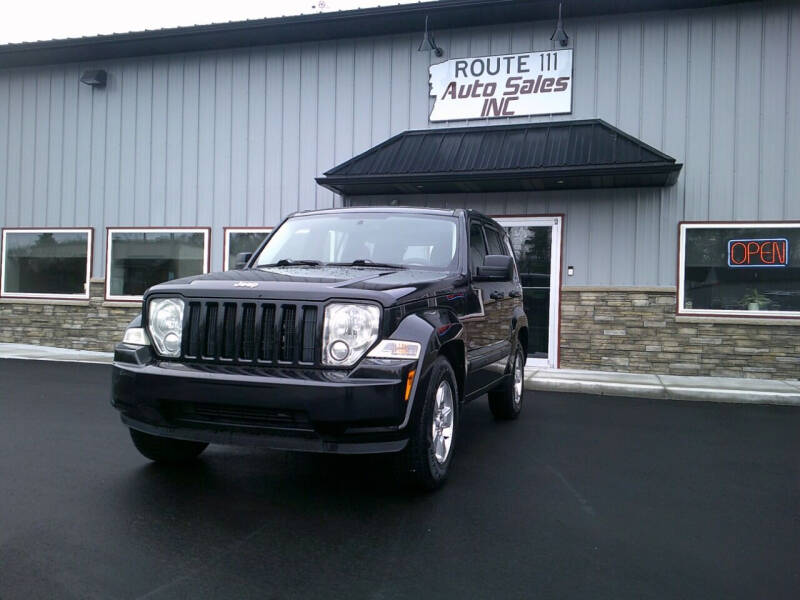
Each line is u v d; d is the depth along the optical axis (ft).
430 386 14.56
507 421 24.52
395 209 20.52
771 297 34.99
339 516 13.64
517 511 14.29
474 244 20.42
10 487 14.78
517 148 36.22
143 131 45.24
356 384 13.17
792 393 29.86
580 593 10.44
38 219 47.16
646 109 36.88
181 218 44.45
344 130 41.75
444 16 38.19
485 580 10.82
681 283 35.94
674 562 11.76
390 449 13.60
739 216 35.47
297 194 42.50
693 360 35.65
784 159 35.04
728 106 35.76
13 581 10.22
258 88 43.21
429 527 13.17
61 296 46.55
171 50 43.98
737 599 10.36
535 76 38.60
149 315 14.92
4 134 47.98
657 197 36.40
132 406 14.32
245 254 20.72
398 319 14.14
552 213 37.88
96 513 13.28
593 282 37.17
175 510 13.62
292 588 10.33
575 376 34.63
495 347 21.34
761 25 35.40
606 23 37.55
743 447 20.90
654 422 24.84
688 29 36.35
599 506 14.79
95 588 10.07
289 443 13.46
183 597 9.89
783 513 14.57
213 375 13.57
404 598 10.11
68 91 46.70
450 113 40.01
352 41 41.65
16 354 41.37
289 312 13.99
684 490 16.17
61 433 20.10
